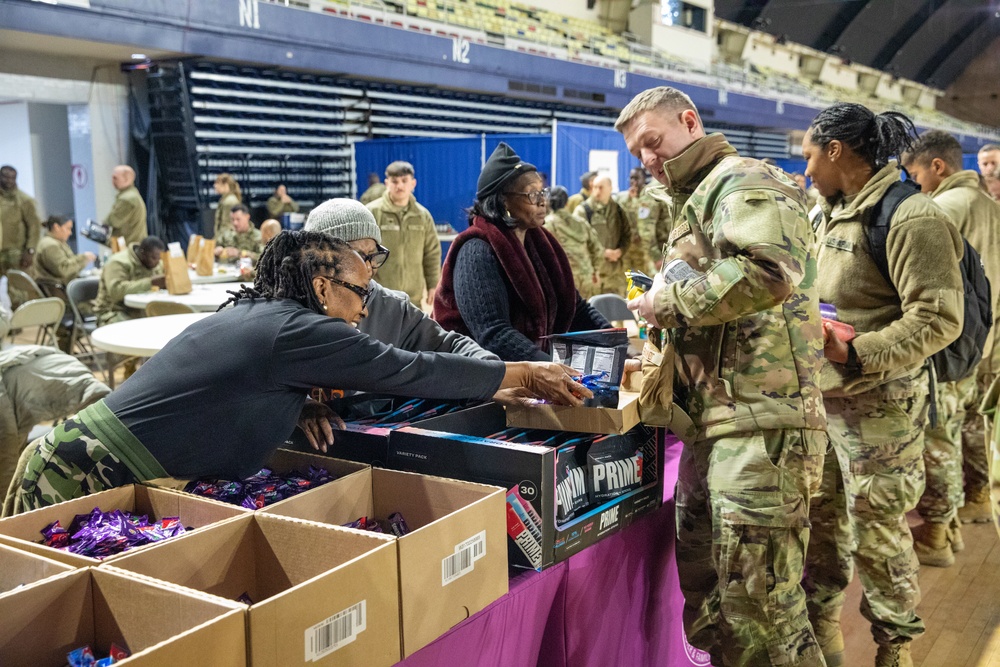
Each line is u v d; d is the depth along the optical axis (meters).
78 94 8.70
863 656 2.52
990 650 2.56
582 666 1.60
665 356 1.62
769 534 1.57
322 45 9.38
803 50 20.95
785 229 1.42
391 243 5.07
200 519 1.33
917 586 2.19
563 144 8.79
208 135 9.06
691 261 1.59
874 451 2.13
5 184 7.36
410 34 10.44
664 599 1.95
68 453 1.43
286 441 1.63
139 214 7.67
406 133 11.60
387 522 1.45
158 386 1.42
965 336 2.21
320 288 1.50
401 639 1.13
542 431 1.73
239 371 1.39
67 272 6.54
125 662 0.83
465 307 2.15
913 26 19.33
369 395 1.84
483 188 2.21
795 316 1.58
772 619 1.59
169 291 5.02
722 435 1.59
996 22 18.31
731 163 1.53
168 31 7.92
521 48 12.77
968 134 18.28
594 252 6.20
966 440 3.64
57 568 1.08
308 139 10.23
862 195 2.15
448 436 1.51
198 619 0.98
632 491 1.73
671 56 16.39
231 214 7.77
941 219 2.02
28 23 6.88
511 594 1.37
